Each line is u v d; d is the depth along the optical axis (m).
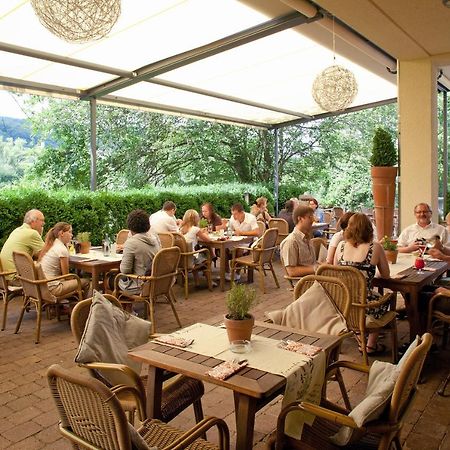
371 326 3.46
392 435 1.78
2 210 6.29
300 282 2.95
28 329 4.73
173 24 5.66
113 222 7.90
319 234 8.52
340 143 16.70
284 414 1.89
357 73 8.80
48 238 4.70
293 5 5.10
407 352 1.84
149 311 4.60
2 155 14.41
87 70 6.68
